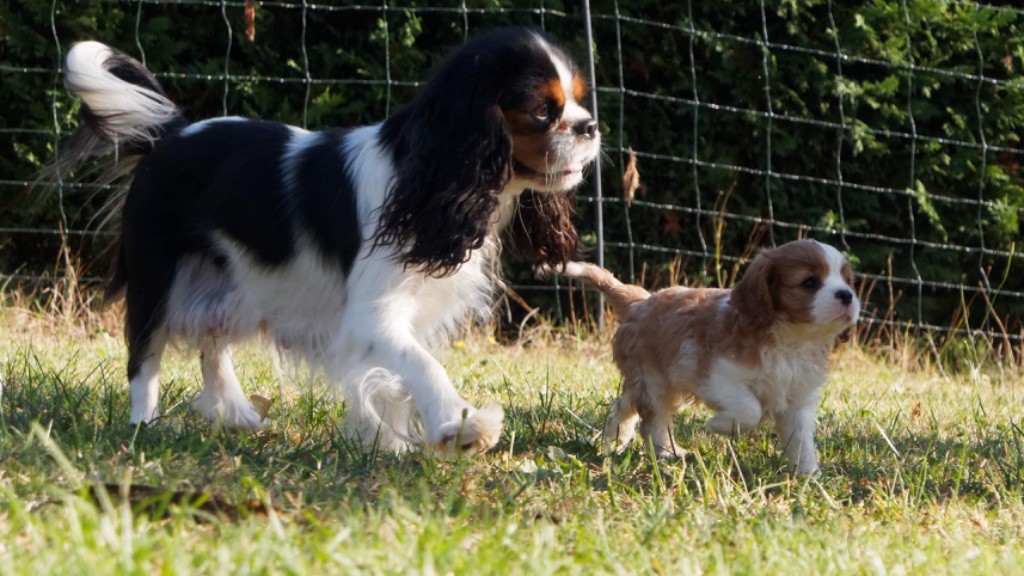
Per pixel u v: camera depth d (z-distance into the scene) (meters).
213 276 5.28
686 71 10.36
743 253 10.62
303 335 5.12
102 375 5.82
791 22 10.16
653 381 5.21
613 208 10.45
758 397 4.96
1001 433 5.89
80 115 5.61
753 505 4.12
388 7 9.48
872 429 5.92
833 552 3.36
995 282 11.07
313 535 3.00
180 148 5.30
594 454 5.08
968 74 10.29
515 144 4.82
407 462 4.49
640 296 5.52
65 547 2.74
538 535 3.20
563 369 8.05
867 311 10.68
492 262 5.36
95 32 9.63
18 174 9.84
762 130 10.27
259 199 5.07
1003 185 10.72
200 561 2.67
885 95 10.33
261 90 9.92
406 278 4.84
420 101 4.85
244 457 4.27
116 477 3.65
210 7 9.91
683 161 9.91
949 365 10.10
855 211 10.69
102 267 8.62
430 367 4.68
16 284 9.99
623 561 3.15
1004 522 4.10
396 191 4.79
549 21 10.09
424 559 2.75
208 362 5.43
